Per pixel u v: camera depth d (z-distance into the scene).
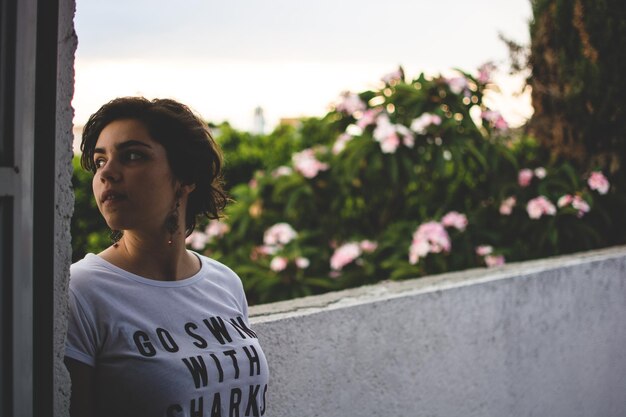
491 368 3.40
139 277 1.68
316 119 6.77
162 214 1.70
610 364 4.25
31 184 1.42
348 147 5.43
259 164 6.97
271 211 5.70
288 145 7.18
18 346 1.37
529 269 3.71
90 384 1.58
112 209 1.64
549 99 5.56
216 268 1.90
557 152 5.56
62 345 1.53
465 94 5.32
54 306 1.51
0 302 1.33
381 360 2.82
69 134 1.56
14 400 1.36
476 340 3.31
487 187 5.45
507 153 5.28
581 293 4.00
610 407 4.27
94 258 1.69
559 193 5.24
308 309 2.59
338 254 4.95
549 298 3.77
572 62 5.34
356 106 5.57
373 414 2.79
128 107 1.67
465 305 3.25
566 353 3.90
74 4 1.56
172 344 1.63
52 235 1.49
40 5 1.48
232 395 1.69
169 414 1.58
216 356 1.67
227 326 1.76
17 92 1.35
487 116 5.28
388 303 2.85
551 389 3.80
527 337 3.62
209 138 1.79
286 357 2.43
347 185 5.43
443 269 4.78
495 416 3.44
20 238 1.38
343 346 2.65
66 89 1.55
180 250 1.77
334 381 2.62
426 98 5.41
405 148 5.22
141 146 1.65
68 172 1.56
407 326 2.94
